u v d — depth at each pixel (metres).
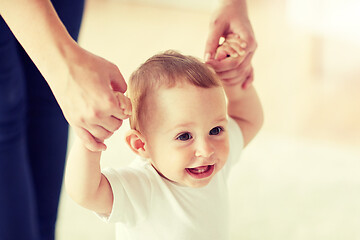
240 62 0.95
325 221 1.64
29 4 0.66
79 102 0.66
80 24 1.16
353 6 3.38
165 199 0.88
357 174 1.94
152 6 4.00
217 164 0.85
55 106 1.15
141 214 0.86
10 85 0.97
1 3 0.66
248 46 0.96
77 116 0.67
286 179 1.89
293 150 2.13
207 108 0.82
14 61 0.96
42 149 1.16
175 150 0.83
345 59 3.05
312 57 3.08
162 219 0.88
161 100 0.83
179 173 0.84
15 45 0.97
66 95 0.66
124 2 3.96
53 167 1.19
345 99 2.63
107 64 0.68
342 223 1.63
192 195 0.89
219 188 0.95
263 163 2.00
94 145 0.70
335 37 3.27
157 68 0.85
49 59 0.66
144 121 0.85
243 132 1.06
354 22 3.37
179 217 0.89
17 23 0.67
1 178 1.02
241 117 1.08
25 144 1.08
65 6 1.08
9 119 0.99
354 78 2.86
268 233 1.56
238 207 1.70
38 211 1.20
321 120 2.42
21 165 1.05
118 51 3.03
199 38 3.41
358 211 1.70
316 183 1.87
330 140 2.24
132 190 0.85
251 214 1.66
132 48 3.10
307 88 2.75
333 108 2.54
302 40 3.26
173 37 3.39
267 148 2.14
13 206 1.06
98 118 0.66
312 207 1.72
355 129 2.34
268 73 2.91
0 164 1.01
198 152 0.82
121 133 2.05
